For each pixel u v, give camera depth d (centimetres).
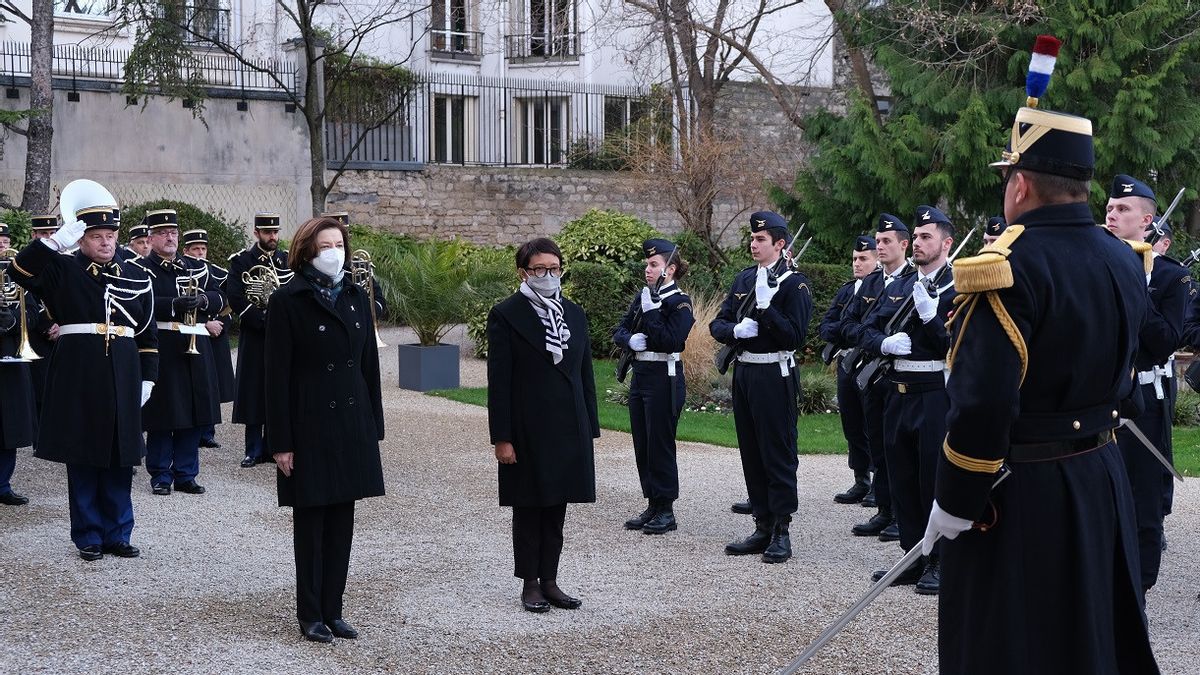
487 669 537
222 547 750
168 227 933
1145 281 385
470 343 1873
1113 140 1612
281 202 2150
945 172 1666
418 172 2288
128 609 619
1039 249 353
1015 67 1672
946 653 373
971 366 347
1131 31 1620
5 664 531
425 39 2542
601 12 2503
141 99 2020
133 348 739
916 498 676
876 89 2489
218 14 2150
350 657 550
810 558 742
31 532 784
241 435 1176
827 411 1360
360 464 575
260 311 986
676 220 2472
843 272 1691
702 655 558
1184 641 586
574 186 2403
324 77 2150
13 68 1950
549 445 615
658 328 798
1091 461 365
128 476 734
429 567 707
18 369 855
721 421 1284
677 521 838
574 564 720
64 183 1959
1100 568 359
